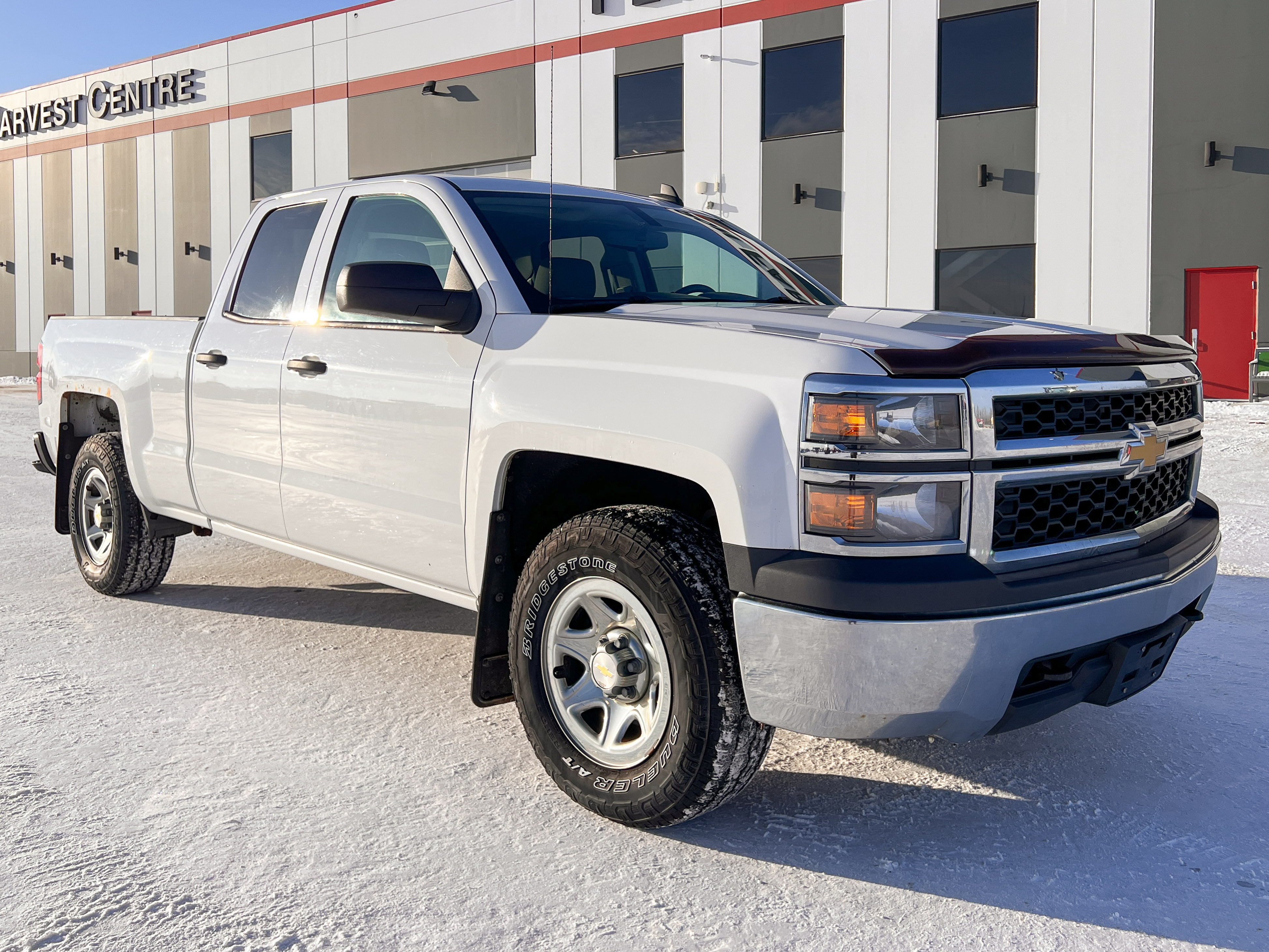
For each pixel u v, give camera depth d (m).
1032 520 2.48
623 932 2.20
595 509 2.85
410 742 3.23
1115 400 2.67
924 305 17.56
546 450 2.77
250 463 3.95
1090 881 2.44
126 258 29.09
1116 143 15.85
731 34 18.94
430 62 22.94
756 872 2.47
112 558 4.84
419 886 2.38
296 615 4.70
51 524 7.11
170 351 4.39
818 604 2.27
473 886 2.38
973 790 2.94
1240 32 14.91
